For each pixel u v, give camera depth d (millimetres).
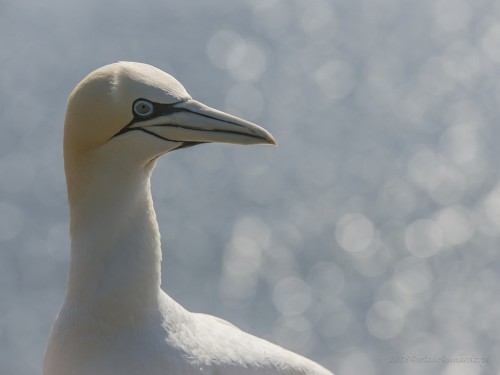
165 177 27344
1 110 31719
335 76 34625
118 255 8617
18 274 24703
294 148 30234
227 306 23609
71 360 8648
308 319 23172
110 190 8594
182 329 8812
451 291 24016
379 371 21891
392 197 27844
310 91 33875
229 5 38000
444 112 32594
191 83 34406
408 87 34125
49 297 24031
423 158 30016
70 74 34094
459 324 22859
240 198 27312
